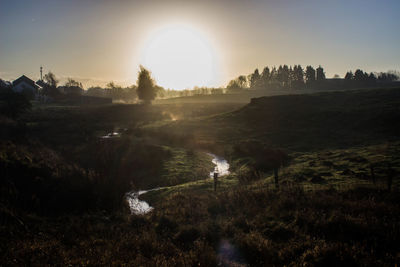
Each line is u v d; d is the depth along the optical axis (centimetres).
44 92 12006
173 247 909
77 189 1441
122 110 9238
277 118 6059
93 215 1244
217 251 880
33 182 1387
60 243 884
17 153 1727
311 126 5159
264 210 1244
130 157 3216
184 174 2686
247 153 3516
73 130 4991
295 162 2791
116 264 715
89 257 762
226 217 1225
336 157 2723
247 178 2184
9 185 1247
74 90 15238
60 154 3019
